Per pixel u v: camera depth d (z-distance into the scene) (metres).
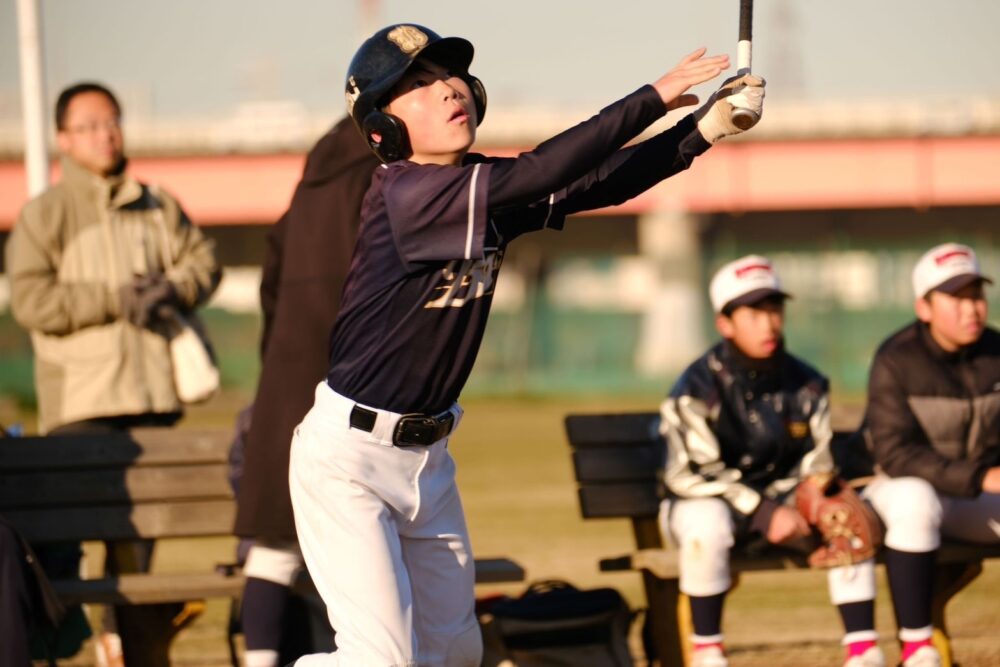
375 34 14.21
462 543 15.38
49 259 22.39
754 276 19.03
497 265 14.24
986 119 120.44
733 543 18.41
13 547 17.09
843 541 18.12
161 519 20.69
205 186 121.25
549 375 112.50
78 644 20.22
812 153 122.31
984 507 19.39
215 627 26.17
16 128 116.31
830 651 23.16
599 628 18.62
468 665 15.52
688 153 14.00
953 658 21.56
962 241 125.06
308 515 14.69
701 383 19.19
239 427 19.62
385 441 14.38
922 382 19.92
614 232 129.12
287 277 18.19
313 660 14.70
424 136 13.98
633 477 20.84
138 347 22.45
